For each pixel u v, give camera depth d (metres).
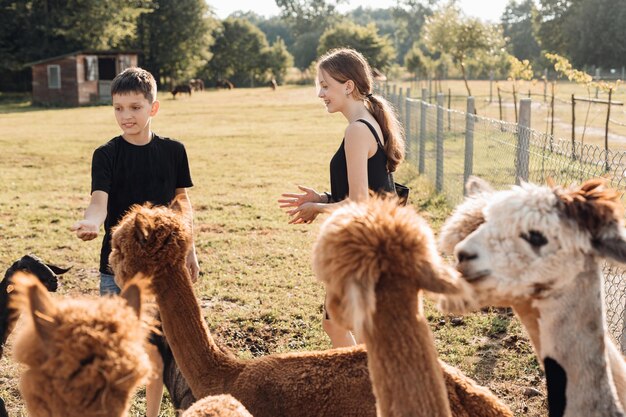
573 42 78.00
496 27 44.00
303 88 81.50
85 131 30.12
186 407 4.32
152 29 76.44
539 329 2.96
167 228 3.66
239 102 52.38
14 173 17.98
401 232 2.21
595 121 25.59
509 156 10.02
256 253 9.93
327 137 26.00
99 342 2.07
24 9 61.22
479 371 5.93
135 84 4.58
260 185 15.78
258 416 3.58
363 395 3.46
